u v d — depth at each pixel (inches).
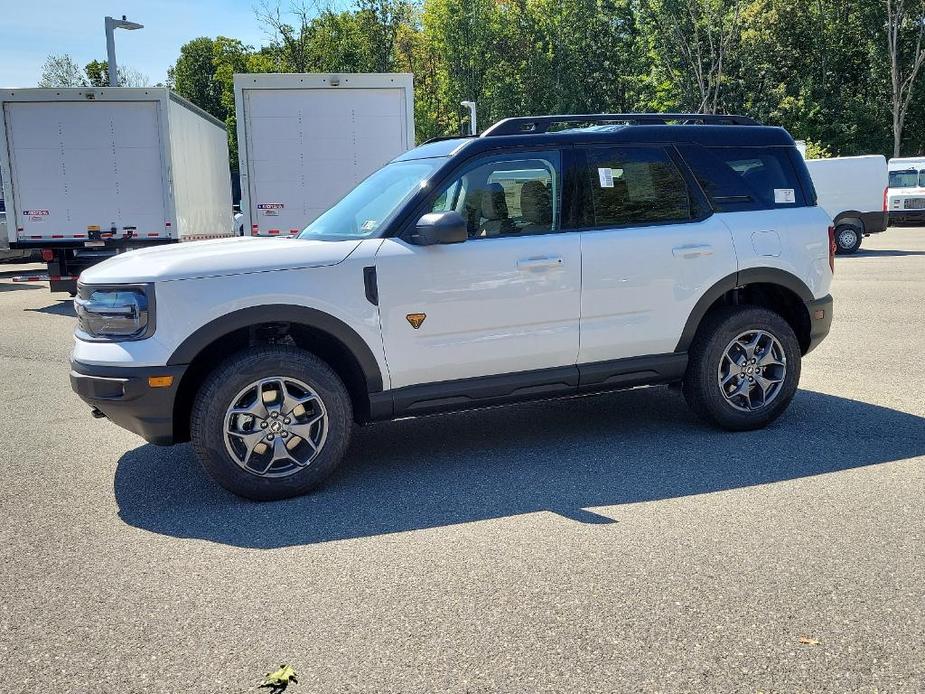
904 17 1892.2
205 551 149.8
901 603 122.3
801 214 219.9
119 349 168.1
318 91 497.7
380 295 179.5
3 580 139.2
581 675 106.0
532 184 195.8
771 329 213.2
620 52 2055.9
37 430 241.9
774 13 1958.7
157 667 111.0
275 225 505.4
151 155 552.4
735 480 178.2
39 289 693.9
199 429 169.8
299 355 175.2
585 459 197.5
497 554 144.0
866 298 466.3
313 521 163.3
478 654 111.5
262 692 104.4
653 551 142.7
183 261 171.5
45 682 108.1
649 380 207.8
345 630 119.2
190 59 2600.9
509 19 2057.1
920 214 1035.9
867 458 190.4
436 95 2225.6
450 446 213.0
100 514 170.9
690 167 211.0
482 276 186.9
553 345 195.5
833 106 1941.4
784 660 108.4
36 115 543.5
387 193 199.5
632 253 199.8
